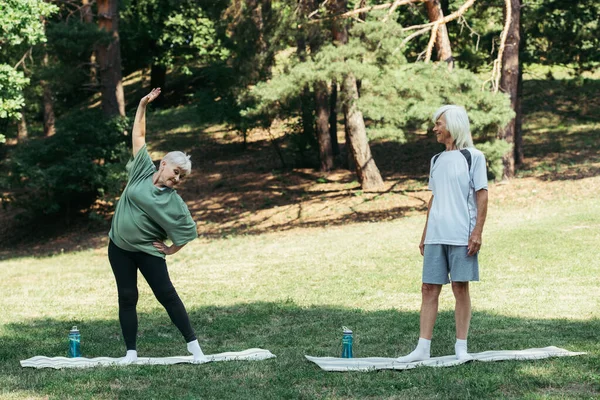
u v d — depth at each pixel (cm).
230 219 2508
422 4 2545
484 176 562
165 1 3712
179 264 1570
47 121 3709
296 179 2847
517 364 549
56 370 584
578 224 1563
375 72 1847
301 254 1578
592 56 2461
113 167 2616
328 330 782
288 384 519
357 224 2086
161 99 4075
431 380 511
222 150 3356
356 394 484
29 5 1678
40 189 2738
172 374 556
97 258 1984
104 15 2809
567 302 875
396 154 2948
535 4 2416
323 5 2095
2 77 1714
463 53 2406
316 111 2848
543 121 3052
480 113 1817
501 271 1157
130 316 612
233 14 2255
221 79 2938
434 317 582
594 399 448
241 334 787
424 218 2023
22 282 1500
